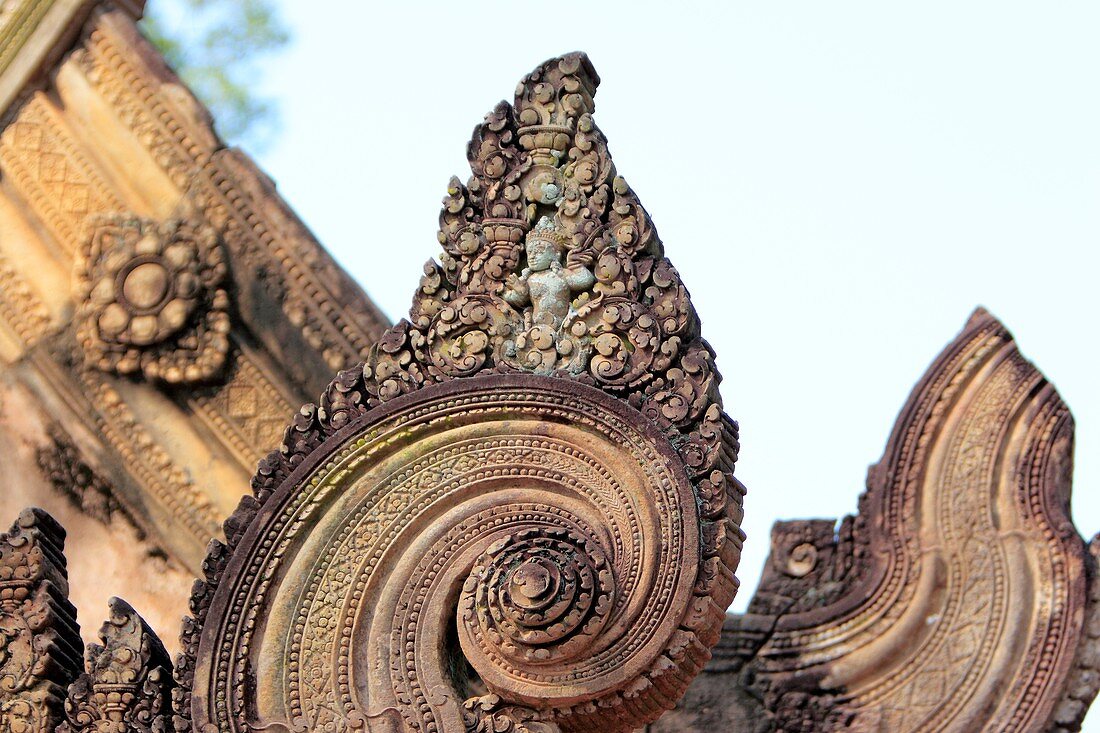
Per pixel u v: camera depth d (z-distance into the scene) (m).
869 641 6.85
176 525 6.73
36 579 4.66
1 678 4.56
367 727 4.13
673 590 4.05
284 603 4.24
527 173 4.50
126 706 4.36
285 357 6.86
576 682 4.07
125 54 7.16
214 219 6.98
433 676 4.16
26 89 7.29
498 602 4.07
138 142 7.12
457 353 4.37
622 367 4.28
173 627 6.54
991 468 6.96
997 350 7.11
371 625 4.21
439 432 4.29
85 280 6.93
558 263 4.41
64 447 6.84
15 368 6.95
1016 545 6.83
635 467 4.16
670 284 4.33
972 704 6.67
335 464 4.29
